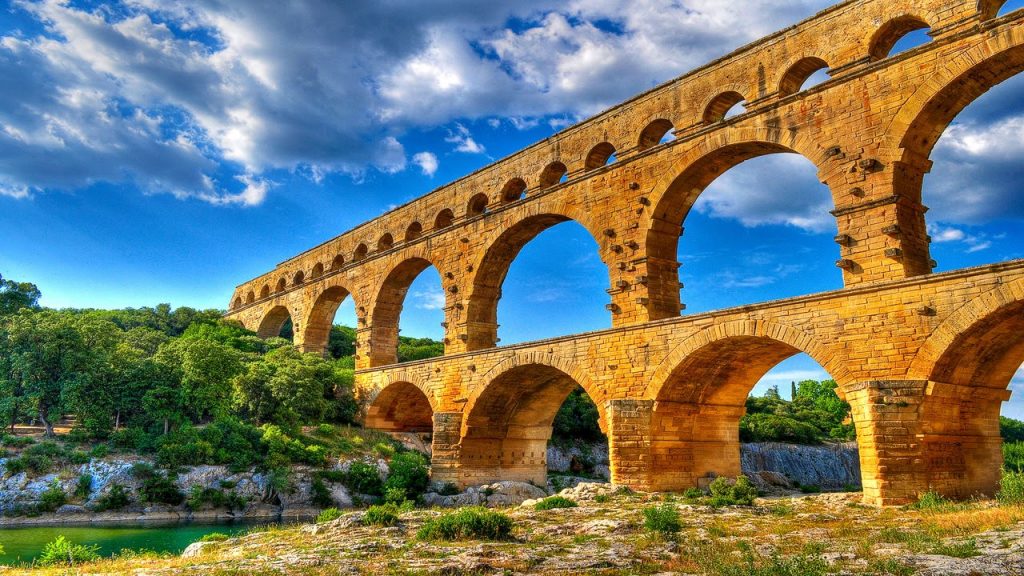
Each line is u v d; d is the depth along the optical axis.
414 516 34.78
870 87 36.69
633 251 46.44
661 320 41.94
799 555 20.73
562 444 89.94
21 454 51.81
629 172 47.81
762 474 61.16
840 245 36.62
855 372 33.41
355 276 75.06
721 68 44.31
